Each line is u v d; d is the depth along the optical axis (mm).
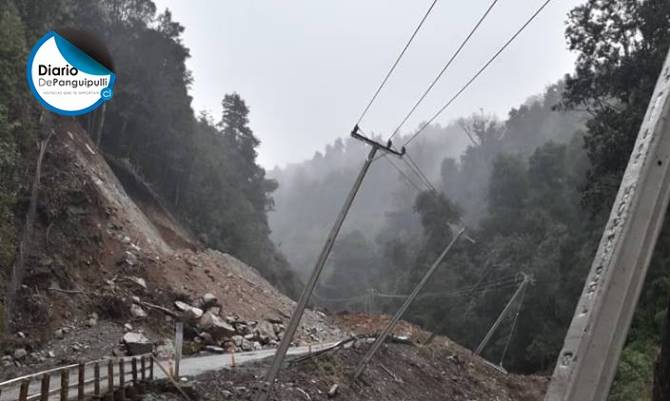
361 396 21406
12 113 22422
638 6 34031
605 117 36219
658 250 32594
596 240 50500
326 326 40188
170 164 56156
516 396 34250
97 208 28281
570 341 2947
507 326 58031
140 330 22281
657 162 3033
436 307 69250
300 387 18578
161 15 58000
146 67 53844
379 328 43531
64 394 10156
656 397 4711
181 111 58500
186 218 56531
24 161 22797
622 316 2834
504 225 75250
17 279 19438
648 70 33812
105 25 50188
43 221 23078
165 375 15977
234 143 89438
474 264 73188
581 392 2736
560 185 72125
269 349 27203
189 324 24672
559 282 54781
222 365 18969
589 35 36562
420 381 28375
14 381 8914
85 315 21531
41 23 27828
